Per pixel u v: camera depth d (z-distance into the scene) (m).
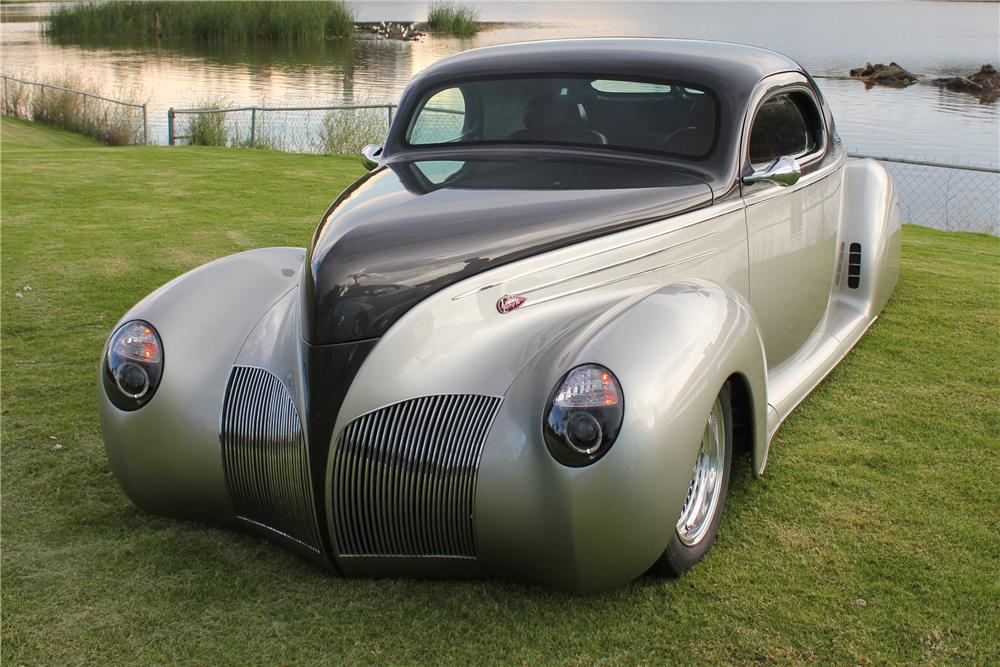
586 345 2.44
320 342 2.51
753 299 3.58
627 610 2.55
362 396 2.51
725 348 2.61
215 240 7.36
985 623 2.48
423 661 2.34
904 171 17.55
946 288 6.23
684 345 2.48
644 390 2.34
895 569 2.75
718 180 3.30
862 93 42.38
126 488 2.94
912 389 4.29
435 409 2.51
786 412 3.60
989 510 3.11
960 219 12.32
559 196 2.99
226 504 2.83
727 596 2.61
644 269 2.96
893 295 6.00
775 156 3.76
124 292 5.85
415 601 2.59
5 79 25.05
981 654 2.36
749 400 2.87
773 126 3.74
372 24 95.12
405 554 2.59
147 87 35.34
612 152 3.40
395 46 67.19
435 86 3.73
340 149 16.05
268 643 2.40
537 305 2.71
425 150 3.66
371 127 16.42
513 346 2.60
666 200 3.09
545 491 2.38
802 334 4.22
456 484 2.47
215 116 17.20
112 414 2.85
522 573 2.53
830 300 4.71
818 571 2.74
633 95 3.50
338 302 2.50
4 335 4.98
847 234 4.88
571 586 2.49
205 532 2.96
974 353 4.81
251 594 2.62
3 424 3.82
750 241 3.48
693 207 3.15
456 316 2.59
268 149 15.16
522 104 3.59
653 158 3.37
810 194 4.07
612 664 2.33
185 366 2.83
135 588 2.64
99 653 2.36
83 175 10.94
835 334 4.54
